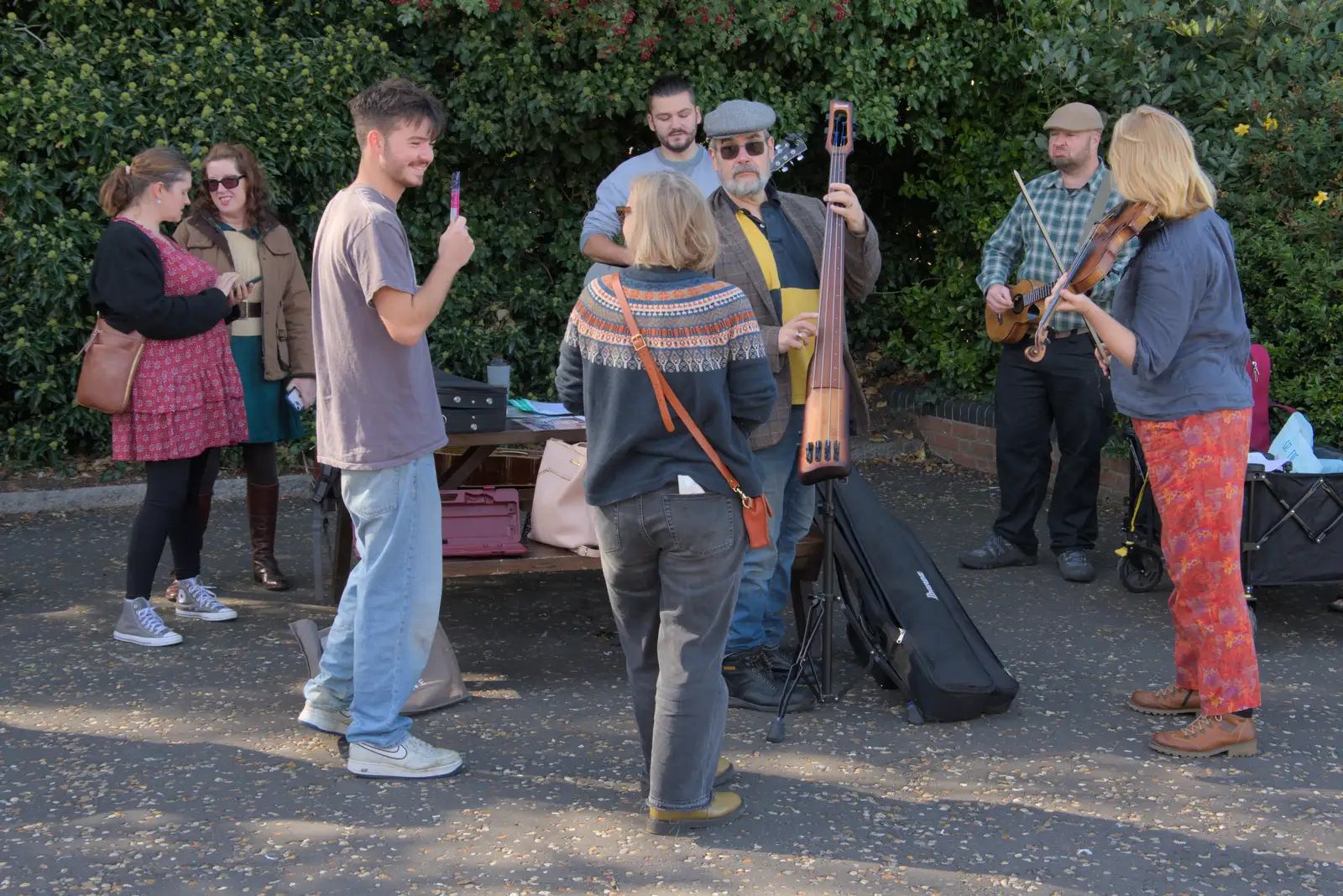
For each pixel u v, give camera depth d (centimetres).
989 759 389
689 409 315
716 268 411
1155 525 566
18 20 737
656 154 532
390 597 368
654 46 765
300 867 320
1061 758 390
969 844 334
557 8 748
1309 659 484
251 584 582
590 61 799
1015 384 605
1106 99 750
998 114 856
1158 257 375
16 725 412
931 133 845
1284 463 505
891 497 767
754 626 436
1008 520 618
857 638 470
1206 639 390
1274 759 389
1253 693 389
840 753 395
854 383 412
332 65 770
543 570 471
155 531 494
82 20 743
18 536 666
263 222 560
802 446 381
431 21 797
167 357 489
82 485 739
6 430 770
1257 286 659
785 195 435
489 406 488
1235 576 386
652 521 317
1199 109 734
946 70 816
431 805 356
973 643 432
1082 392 584
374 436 354
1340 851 331
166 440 488
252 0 774
